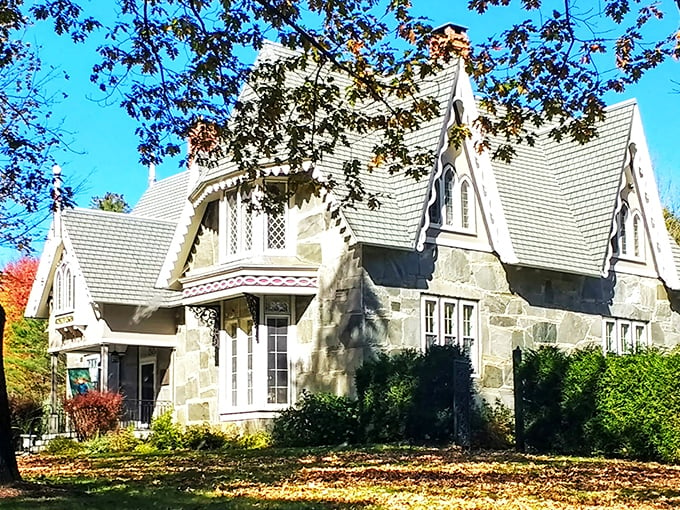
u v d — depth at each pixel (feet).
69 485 44.68
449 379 70.13
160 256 102.53
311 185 51.72
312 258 77.20
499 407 76.48
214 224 86.89
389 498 38.45
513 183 86.99
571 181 91.91
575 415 64.03
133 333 95.76
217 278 79.82
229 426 81.92
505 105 45.93
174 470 53.21
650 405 60.64
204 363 90.53
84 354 106.52
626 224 93.15
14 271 131.13
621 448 62.18
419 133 78.38
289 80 79.61
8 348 127.65
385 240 72.59
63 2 44.24
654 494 40.83
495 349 80.79
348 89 49.34
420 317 76.13
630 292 92.43
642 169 93.50
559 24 43.16
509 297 82.48
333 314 75.00
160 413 96.58
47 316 109.19
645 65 43.21
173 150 47.37
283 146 74.43
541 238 83.87
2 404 43.06
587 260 85.87
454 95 78.79
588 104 44.70
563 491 41.29
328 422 70.23
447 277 78.54
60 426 100.07
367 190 75.00
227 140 49.62
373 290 73.67
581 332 87.30
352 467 51.39
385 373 69.67
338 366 74.23
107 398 90.43
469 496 39.17
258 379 78.07
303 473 48.49
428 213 76.07
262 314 78.38
